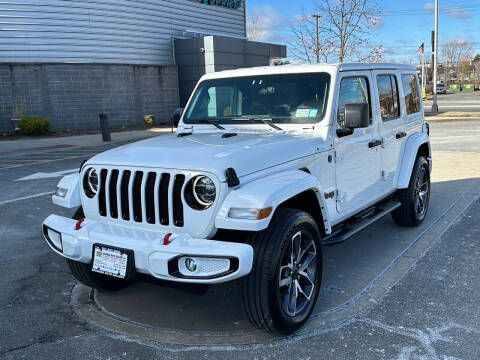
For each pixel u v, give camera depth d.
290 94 4.29
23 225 6.48
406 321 3.55
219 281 2.87
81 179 3.65
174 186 3.18
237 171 3.14
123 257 3.12
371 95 4.79
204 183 3.09
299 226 3.29
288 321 3.27
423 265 4.68
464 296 3.95
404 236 5.61
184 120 4.78
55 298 4.17
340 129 4.13
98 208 3.56
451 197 7.41
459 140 14.73
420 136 5.85
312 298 3.56
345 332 3.41
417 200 5.84
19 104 19.55
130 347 3.29
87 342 3.37
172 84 24.34
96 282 4.03
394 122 5.33
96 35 21.31
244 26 29.41
